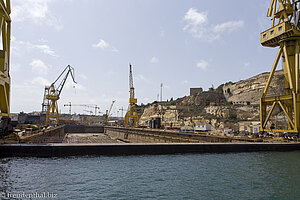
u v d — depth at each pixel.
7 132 47.62
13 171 30.56
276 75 131.75
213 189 24.62
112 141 108.25
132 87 161.88
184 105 182.25
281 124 92.38
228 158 43.03
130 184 26.08
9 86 49.75
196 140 67.81
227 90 173.50
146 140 99.25
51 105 157.88
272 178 29.14
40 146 41.00
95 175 29.70
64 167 33.62
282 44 63.50
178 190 24.20
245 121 115.12
